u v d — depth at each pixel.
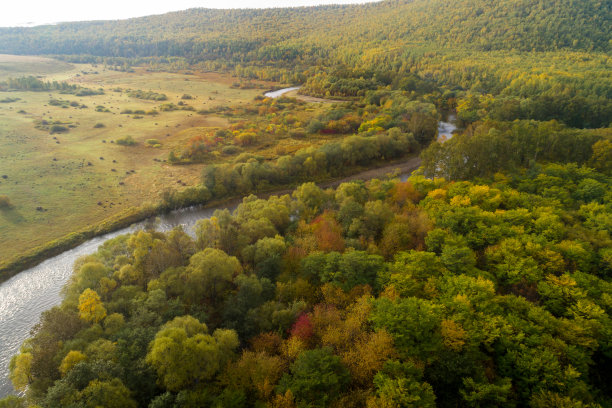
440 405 48.25
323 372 49.44
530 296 65.50
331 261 73.94
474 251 78.62
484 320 55.38
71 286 72.38
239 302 68.62
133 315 63.88
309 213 107.31
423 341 52.16
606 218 84.31
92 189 141.00
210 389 51.47
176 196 133.12
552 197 98.38
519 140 129.38
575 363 49.31
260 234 91.69
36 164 156.75
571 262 72.94
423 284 65.94
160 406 46.81
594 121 199.75
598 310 56.50
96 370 48.88
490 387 45.72
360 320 59.12
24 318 81.81
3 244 105.81
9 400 49.31
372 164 174.38
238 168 150.25
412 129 197.00
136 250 79.81
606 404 47.50
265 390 50.06
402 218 92.50
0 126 198.62
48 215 121.81
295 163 158.38
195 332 57.56
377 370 50.09
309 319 62.38
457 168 124.38
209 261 72.62
